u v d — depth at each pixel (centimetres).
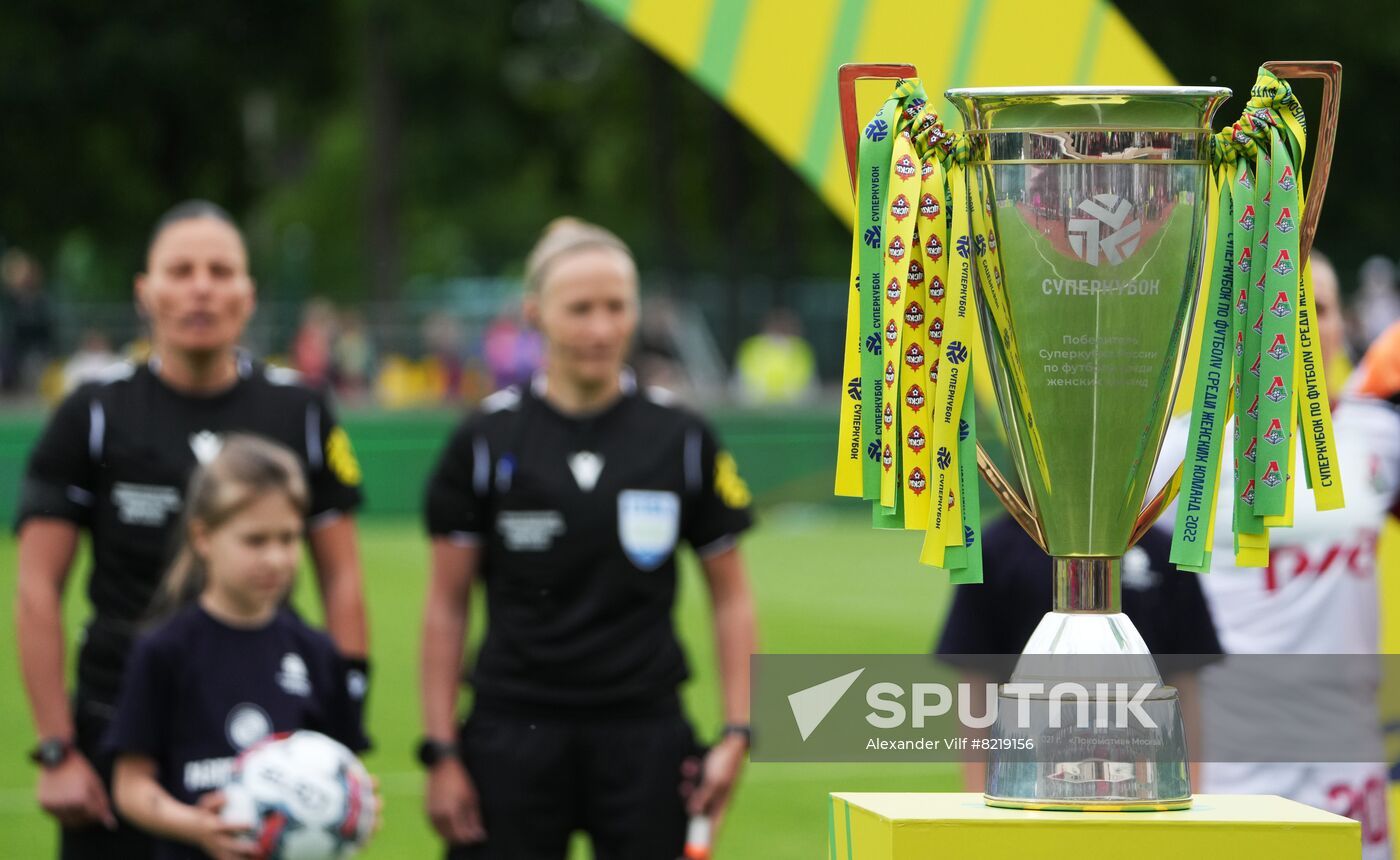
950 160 312
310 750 563
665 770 646
